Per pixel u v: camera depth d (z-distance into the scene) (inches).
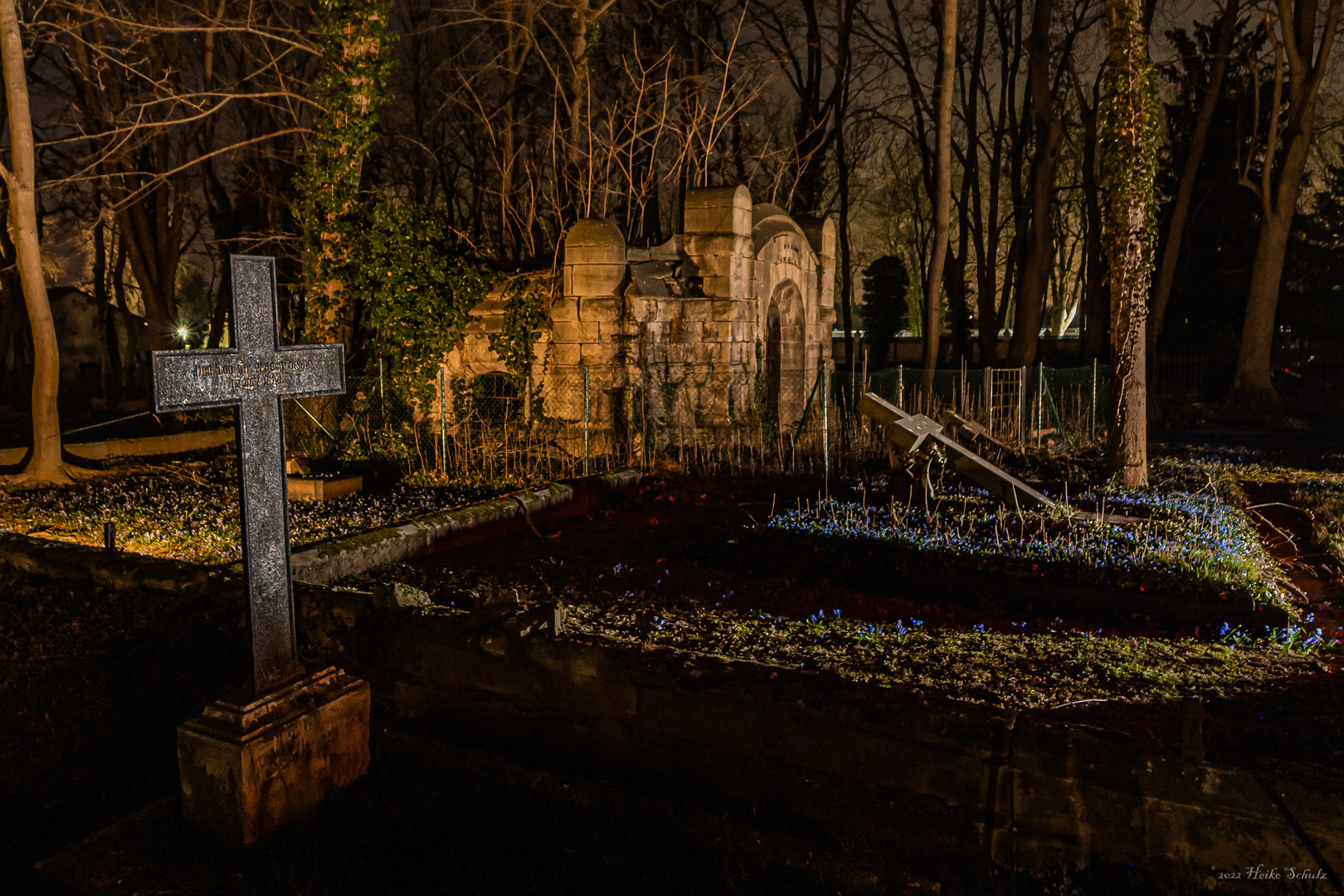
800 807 161.2
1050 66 1212.5
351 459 613.0
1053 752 143.1
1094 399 764.6
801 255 808.9
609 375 635.5
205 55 999.6
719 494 512.1
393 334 668.1
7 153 982.4
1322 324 1244.5
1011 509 418.9
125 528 420.2
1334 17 965.2
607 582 330.6
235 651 233.1
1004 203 1791.3
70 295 1713.8
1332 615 303.9
